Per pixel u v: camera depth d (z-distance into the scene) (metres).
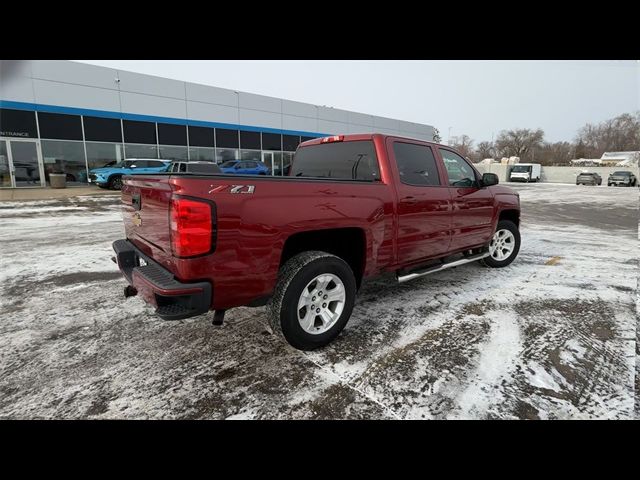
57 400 2.29
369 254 3.25
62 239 7.07
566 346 2.98
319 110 28.09
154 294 2.31
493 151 78.38
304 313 2.82
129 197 3.07
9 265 5.27
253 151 24.84
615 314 3.63
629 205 15.67
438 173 4.00
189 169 5.02
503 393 2.38
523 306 3.84
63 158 17.89
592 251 6.57
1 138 16.36
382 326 3.35
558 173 41.66
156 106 20.34
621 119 68.75
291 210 2.64
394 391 2.40
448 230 4.08
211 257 2.31
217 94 22.66
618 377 2.56
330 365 2.70
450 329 3.29
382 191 3.30
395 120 34.22
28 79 16.61
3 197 14.32
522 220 10.98
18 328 3.27
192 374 2.58
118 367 2.67
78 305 3.81
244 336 3.15
